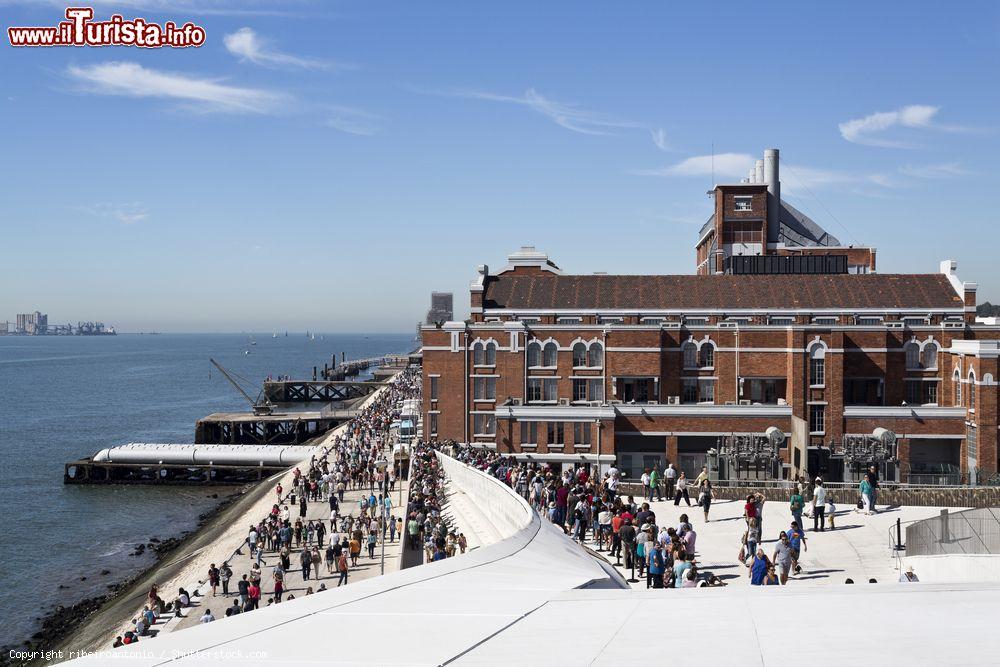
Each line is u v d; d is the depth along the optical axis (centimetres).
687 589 1221
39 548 6738
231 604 4278
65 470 9569
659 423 6694
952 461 6600
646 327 7025
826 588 1202
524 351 7144
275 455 9781
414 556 3634
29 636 4656
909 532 2912
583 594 1198
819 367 6688
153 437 13525
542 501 3681
